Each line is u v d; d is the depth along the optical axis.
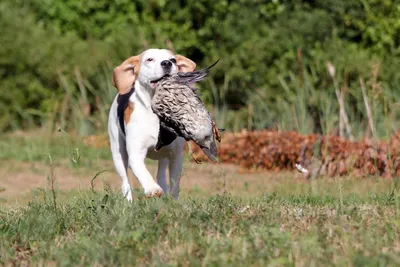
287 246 8.42
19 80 28.52
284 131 22.62
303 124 22.30
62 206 11.22
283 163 19.75
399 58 25.53
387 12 26.30
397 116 21.88
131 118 12.12
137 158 12.09
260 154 19.98
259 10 27.88
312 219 9.73
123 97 12.63
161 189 11.62
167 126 9.95
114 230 9.42
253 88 26.64
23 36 28.86
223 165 20.78
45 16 30.12
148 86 11.89
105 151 22.78
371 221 9.69
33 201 12.19
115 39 28.23
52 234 9.61
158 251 8.45
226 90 26.92
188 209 10.22
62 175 19.53
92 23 29.67
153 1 28.73
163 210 9.99
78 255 8.51
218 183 17.47
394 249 8.30
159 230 9.19
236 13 27.66
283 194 13.31
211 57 27.30
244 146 20.59
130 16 29.23
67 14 29.77
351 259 7.88
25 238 9.36
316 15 26.58
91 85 27.91
